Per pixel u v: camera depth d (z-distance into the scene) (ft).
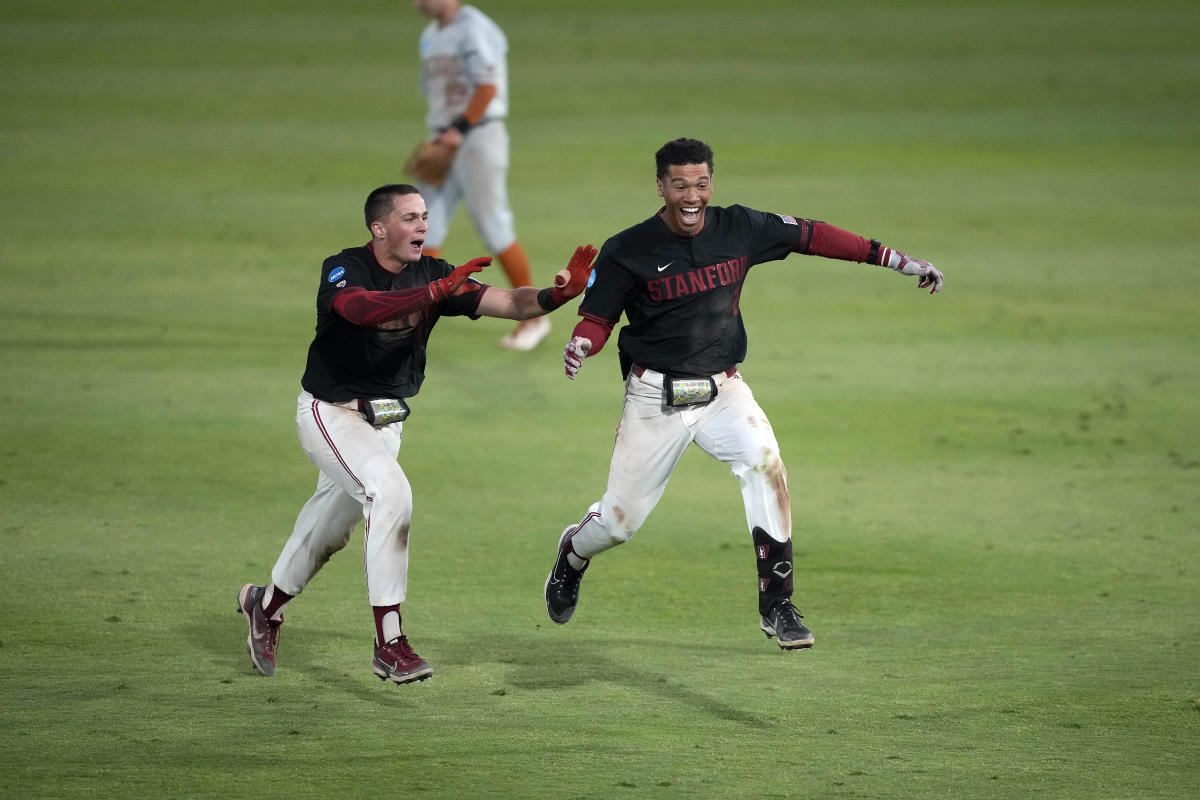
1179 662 69.21
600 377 128.26
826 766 57.26
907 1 376.68
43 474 97.40
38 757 56.80
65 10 357.20
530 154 221.05
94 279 155.43
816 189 201.16
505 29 332.19
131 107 255.29
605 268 65.00
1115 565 83.82
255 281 155.74
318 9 365.61
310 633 72.43
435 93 130.00
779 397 120.47
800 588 80.02
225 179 205.77
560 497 95.61
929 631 73.61
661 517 93.25
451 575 81.25
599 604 77.46
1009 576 81.97
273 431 108.47
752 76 282.97
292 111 253.03
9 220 181.47
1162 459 104.99
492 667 68.18
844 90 271.08
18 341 131.95
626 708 63.31
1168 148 229.25
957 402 119.55
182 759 56.85
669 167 62.90
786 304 153.38
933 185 205.05
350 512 65.10
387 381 63.62
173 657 68.64
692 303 65.00
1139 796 54.80
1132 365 130.82
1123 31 331.57
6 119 244.42
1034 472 101.91
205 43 318.86
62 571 80.02
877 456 105.50
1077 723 61.98
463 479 99.09
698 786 55.11
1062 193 201.87
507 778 55.57
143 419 110.52
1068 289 157.38
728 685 66.23
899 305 152.46
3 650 68.85
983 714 62.95
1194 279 161.68
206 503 92.58
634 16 353.31
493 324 149.07
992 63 296.71
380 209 61.67
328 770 56.03
